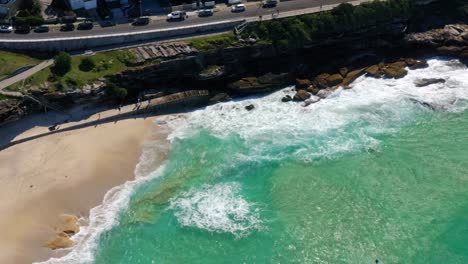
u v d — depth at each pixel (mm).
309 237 65500
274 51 91125
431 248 63750
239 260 62969
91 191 71250
